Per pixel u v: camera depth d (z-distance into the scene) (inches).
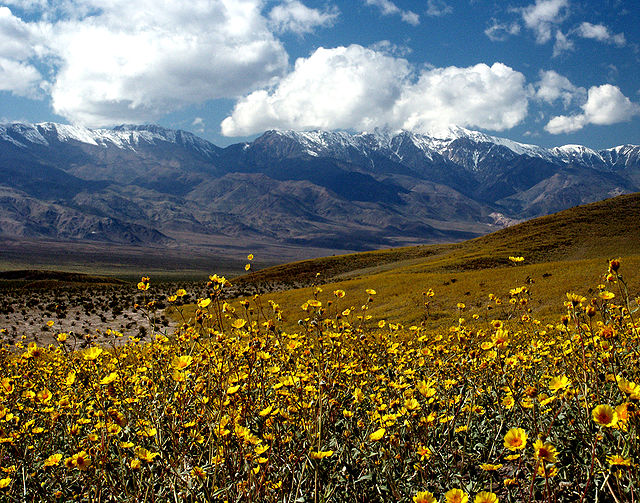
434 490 118.9
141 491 111.0
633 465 96.2
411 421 128.9
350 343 205.2
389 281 1577.3
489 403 161.5
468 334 198.5
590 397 128.5
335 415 148.4
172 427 122.0
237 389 124.9
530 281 240.7
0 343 306.5
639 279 962.7
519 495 114.7
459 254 3058.6
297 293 1593.3
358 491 121.5
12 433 140.5
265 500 109.7
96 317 1423.5
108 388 132.6
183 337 156.9
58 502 120.8
